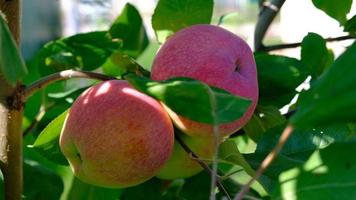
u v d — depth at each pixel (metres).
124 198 0.62
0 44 0.38
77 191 0.63
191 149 0.51
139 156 0.47
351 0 0.63
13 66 0.38
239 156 0.49
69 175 0.68
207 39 0.49
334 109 0.32
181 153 0.53
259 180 0.48
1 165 0.51
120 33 0.72
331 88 0.32
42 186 0.64
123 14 0.71
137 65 0.60
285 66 0.58
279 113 0.57
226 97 0.40
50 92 0.68
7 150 0.51
